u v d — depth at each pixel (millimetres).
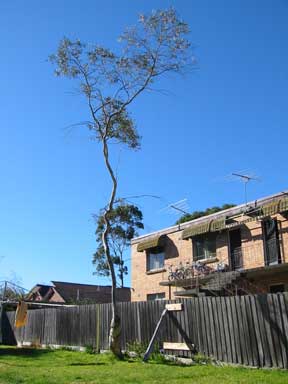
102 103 18328
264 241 23891
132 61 18125
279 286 22875
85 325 20719
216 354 13828
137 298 31750
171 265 29234
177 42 18016
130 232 47531
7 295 39562
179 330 15312
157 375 11508
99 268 49625
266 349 12414
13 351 20500
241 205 25281
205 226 26422
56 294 59219
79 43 18047
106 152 18031
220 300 14070
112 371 12430
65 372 12367
